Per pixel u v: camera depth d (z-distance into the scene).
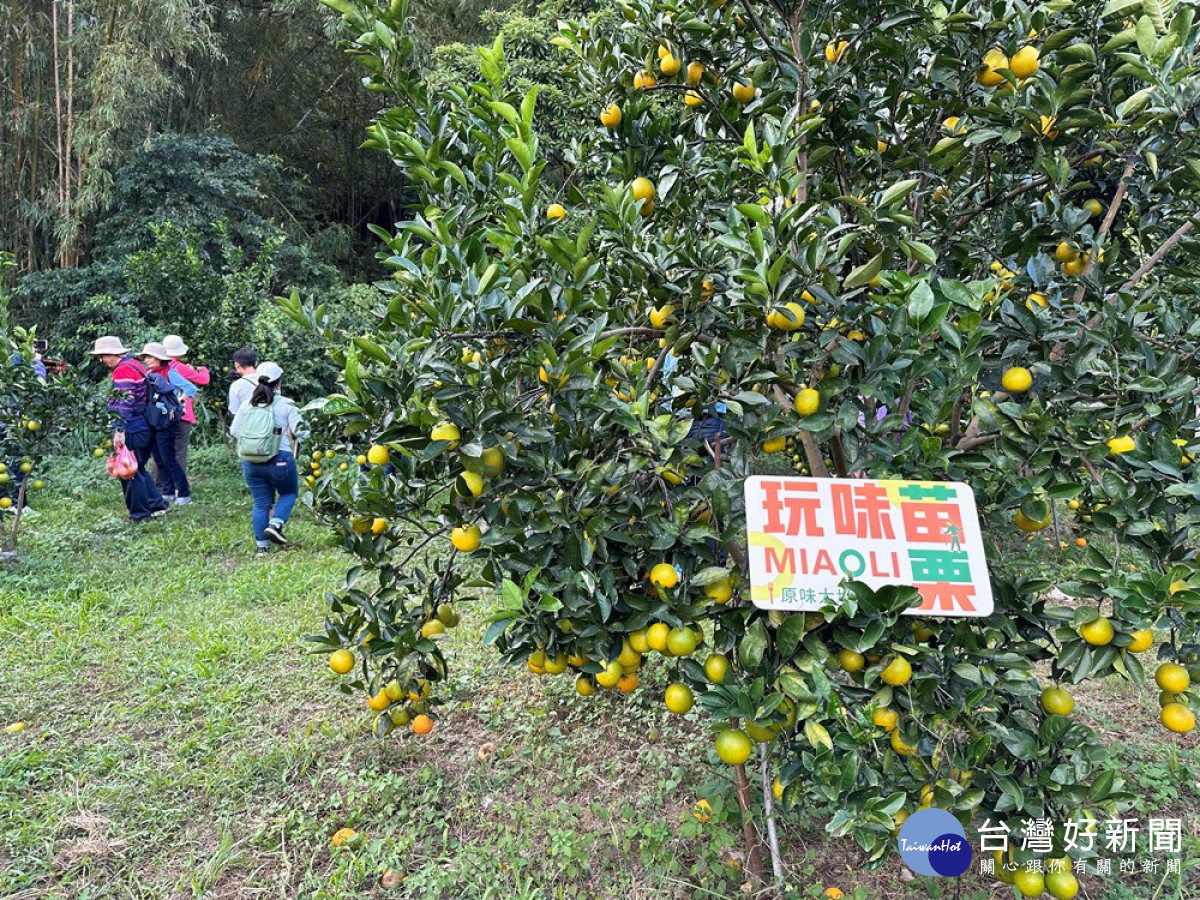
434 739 3.40
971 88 2.32
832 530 1.74
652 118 2.56
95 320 11.77
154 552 5.96
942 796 1.75
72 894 2.47
